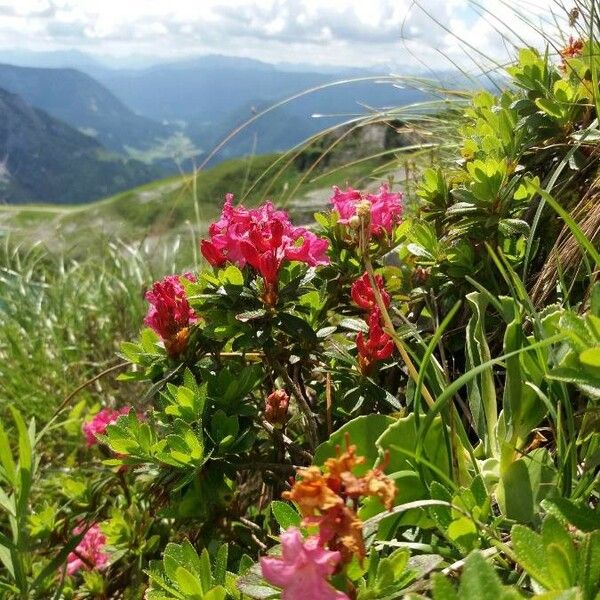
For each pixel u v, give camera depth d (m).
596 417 1.32
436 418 1.37
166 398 1.73
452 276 1.97
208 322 1.87
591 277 1.57
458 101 3.24
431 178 2.20
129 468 2.37
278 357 1.90
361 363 1.74
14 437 3.77
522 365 1.30
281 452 1.82
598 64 2.15
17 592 2.03
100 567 2.48
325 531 0.88
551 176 2.16
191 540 2.02
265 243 1.70
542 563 0.90
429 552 1.21
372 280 1.57
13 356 4.43
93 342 4.48
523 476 1.24
